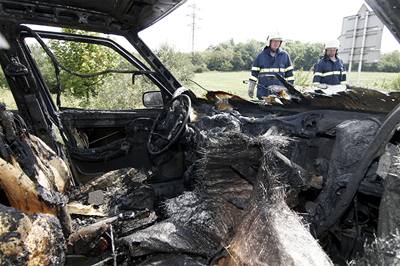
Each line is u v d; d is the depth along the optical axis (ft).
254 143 6.33
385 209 4.25
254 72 19.38
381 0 4.00
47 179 6.56
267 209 5.34
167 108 9.77
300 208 6.78
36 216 4.91
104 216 7.28
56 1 8.70
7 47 8.28
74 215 7.14
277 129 7.59
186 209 7.02
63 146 8.89
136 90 26.30
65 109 9.67
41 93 8.98
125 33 10.28
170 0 9.22
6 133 6.05
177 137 8.57
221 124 8.59
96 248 6.39
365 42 27.43
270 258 4.42
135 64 10.52
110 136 10.31
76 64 23.34
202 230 6.38
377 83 27.14
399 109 4.99
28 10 8.55
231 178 6.98
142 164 10.00
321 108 7.88
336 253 6.57
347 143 6.22
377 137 5.19
